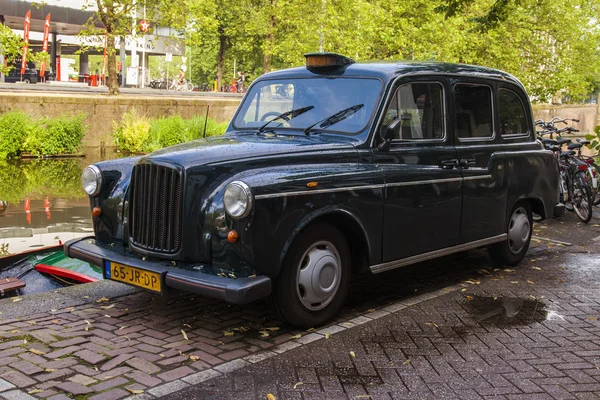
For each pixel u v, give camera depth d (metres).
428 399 3.77
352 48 22.36
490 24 14.30
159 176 4.69
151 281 4.57
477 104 6.32
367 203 5.06
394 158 5.39
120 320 4.99
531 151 6.97
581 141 11.28
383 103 5.37
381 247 5.25
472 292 6.03
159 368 4.09
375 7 22.53
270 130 5.70
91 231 9.88
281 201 4.46
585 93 29.11
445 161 5.82
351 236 5.21
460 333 4.90
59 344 4.43
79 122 21.19
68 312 5.16
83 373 3.98
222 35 52.53
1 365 4.06
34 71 41.47
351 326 4.99
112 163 5.41
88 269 6.50
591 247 8.20
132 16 28.47
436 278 6.56
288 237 4.52
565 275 6.75
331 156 5.04
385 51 23.19
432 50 21.70
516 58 25.38
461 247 6.07
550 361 4.39
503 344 4.69
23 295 5.54
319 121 5.52
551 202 7.31
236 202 4.29
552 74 26.55
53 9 42.16
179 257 4.59
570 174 10.38
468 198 6.06
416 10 22.38
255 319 5.09
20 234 9.54
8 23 45.56
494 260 7.02
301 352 4.43
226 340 4.62
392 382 3.99
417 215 5.52
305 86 5.81
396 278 6.54
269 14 27.80
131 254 4.95
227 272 4.43
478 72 6.41
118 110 23.20
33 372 3.97
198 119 23.22
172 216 4.63
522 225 6.96
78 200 12.80
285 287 4.62
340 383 3.95
